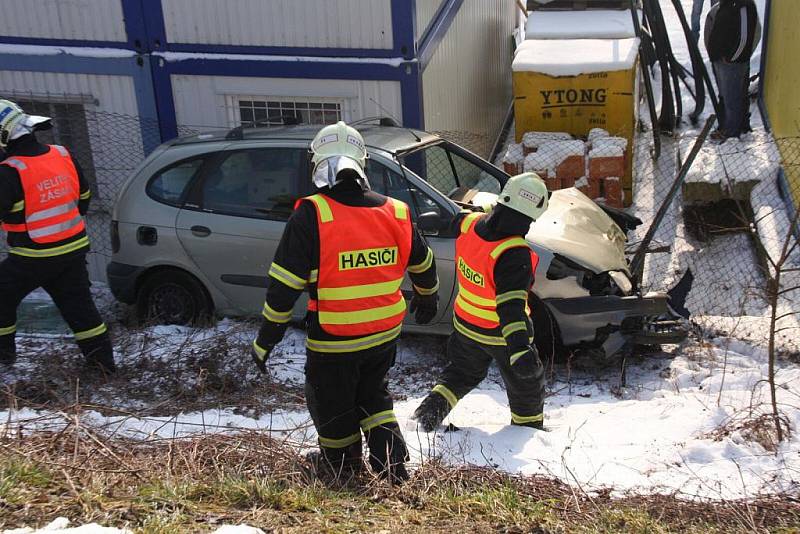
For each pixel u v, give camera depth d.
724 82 10.18
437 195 6.01
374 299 3.76
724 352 6.11
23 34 8.59
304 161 6.27
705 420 4.76
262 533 3.08
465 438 4.49
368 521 3.39
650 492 3.88
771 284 4.96
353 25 7.90
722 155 9.50
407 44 7.83
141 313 6.86
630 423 4.87
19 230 5.34
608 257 5.94
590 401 5.48
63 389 5.41
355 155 3.72
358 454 4.02
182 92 8.46
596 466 4.19
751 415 4.64
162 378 5.62
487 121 11.23
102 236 8.77
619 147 8.98
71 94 8.65
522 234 4.21
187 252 6.53
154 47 8.38
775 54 10.40
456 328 4.66
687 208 9.13
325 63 8.04
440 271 6.00
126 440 4.25
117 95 8.57
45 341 6.26
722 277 7.80
